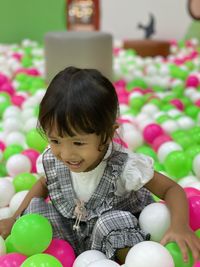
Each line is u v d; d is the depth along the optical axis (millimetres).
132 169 1092
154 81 3375
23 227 1027
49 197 1202
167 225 1070
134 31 5480
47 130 989
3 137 2021
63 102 956
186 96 2953
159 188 1138
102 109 974
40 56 4531
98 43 2961
